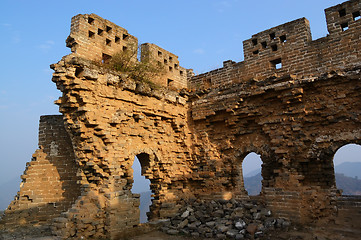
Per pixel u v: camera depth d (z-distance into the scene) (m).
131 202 18.36
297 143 19.58
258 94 21.50
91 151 17.98
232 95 23.00
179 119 24.80
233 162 23.03
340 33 19.81
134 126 20.61
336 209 17.69
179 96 24.81
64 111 18.17
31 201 19.92
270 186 20.06
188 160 24.75
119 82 19.64
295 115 20.05
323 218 17.66
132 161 19.94
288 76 20.34
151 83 22.05
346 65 19.16
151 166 22.00
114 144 18.61
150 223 19.33
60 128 21.59
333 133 18.52
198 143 24.72
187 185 24.41
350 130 17.89
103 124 18.17
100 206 16.56
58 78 17.34
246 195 22.17
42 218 19.59
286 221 17.80
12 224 18.95
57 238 15.05
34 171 20.67
